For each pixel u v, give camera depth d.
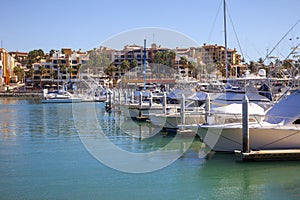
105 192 12.50
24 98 89.44
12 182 13.60
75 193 12.42
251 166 15.29
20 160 16.92
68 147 19.92
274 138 16.34
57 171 15.00
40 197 12.08
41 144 21.05
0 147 20.22
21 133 25.89
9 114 43.06
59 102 64.31
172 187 13.02
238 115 18.44
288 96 17.83
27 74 107.56
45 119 36.34
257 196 12.21
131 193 12.41
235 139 17.06
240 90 23.05
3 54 111.69
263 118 17.69
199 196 12.20
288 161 15.70
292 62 20.83
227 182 13.55
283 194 12.41
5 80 112.31
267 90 22.61
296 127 16.45
